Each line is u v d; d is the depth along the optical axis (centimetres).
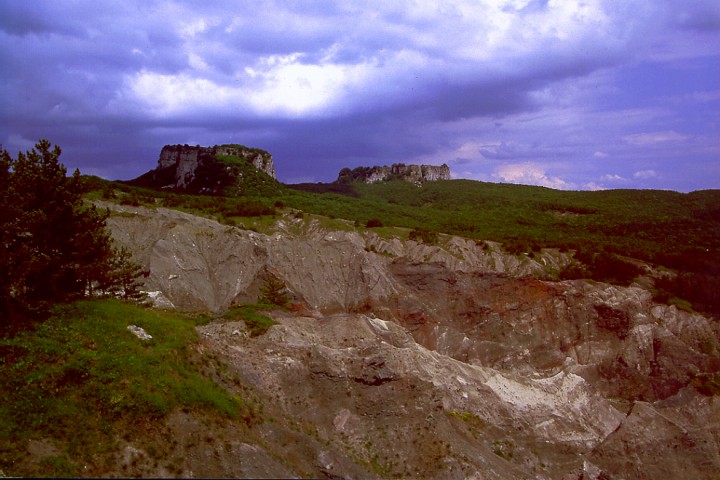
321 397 4209
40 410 2894
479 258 12888
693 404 5269
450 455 4000
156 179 19200
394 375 4422
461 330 7612
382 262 8944
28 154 4191
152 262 7431
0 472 2519
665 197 18100
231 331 4494
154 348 3675
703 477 4684
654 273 10731
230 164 18438
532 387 5434
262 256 8275
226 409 3406
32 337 3372
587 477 4625
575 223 16475
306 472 3406
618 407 6850
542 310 8131
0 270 3528
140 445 2930
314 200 18562
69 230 4212
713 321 8662
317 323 5041
